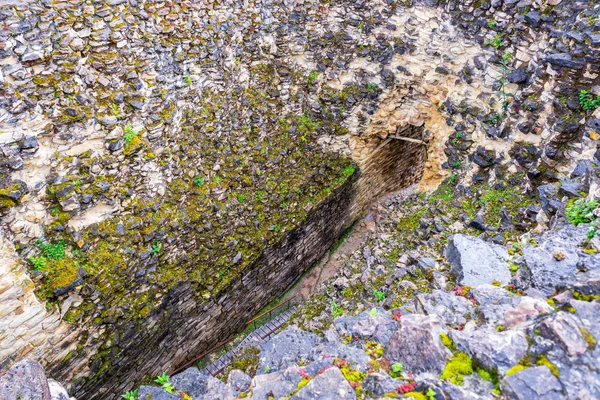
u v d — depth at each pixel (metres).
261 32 10.84
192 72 9.22
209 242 9.35
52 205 6.97
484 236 7.74
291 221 10.90
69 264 6.98
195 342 9.55
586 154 7.29
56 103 6.83
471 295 4.81
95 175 7.41
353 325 4.98
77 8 6.92
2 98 6.16
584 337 3.40
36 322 6.45
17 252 6.50
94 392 7.65
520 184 8.53
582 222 5.41
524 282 4.75
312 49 11.24
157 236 8.34
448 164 10.37
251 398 3.94
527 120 8.48
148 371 8.64
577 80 7.53
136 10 7.81
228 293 9.77
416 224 9.48
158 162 8.47
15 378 4.16
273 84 11.34
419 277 6.68
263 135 10.95
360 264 9.55
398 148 13.55
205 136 9.57
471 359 3.61
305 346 5.11
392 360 3.96
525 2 8.42
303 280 12.23
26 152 6.46
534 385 3.21
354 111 11.55
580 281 4.05
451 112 10.19
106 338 7.59
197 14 9.08
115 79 7.61
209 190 9.51
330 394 3.64
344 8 10.77
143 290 8.12
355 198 13.09
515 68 8.80
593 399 3.08
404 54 10.56
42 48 6.54
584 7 7.62
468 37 9.45
